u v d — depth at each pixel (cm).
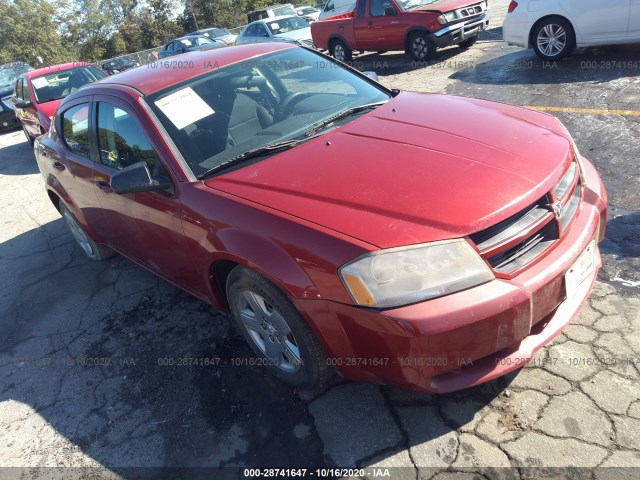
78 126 379
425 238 197
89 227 420
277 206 229
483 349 199
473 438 223
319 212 218
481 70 853
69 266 479
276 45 373
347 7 1545
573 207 237
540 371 247
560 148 246
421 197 212
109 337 354
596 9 710
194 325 344
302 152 266
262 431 250
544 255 214
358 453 228
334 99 330
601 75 674
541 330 221
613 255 321
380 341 199
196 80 317
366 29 1120
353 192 224
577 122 535
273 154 274
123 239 368
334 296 204
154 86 312
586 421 219
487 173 222
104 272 450
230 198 244
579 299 235
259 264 224
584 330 267
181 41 2012
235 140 291
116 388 302
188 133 288
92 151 362
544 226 217
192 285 310
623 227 346
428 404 244
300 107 321
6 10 4175
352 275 198
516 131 259
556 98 625
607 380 236
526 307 200
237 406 268
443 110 294
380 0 1075
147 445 258
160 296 389
